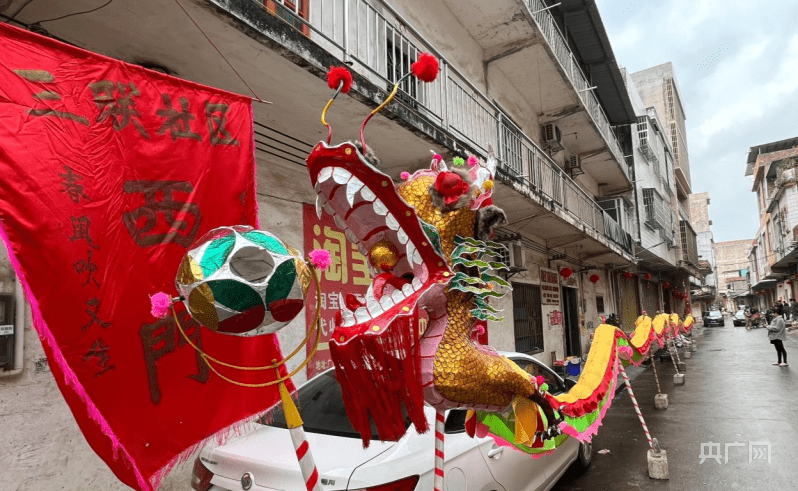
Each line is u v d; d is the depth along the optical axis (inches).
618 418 285.0
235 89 157.1
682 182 1155.3
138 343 64.4
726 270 2979.8
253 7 128.2
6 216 54.4
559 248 489.4
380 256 62.4
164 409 65.6
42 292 56.1
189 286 45.3
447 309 64.6
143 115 71.7
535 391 77.5
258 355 77.1
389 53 243.6
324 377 136.6
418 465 99.7
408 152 213.6
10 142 56.9
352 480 89.0
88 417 58.7
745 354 604.4
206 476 103.4
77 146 62.9
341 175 56.2
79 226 60.7
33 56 62.2
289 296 48.4
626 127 679.1
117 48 134.5
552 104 435.8
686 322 522.6
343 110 172.4
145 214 69.0
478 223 68.6
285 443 105.0
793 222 1092.5
